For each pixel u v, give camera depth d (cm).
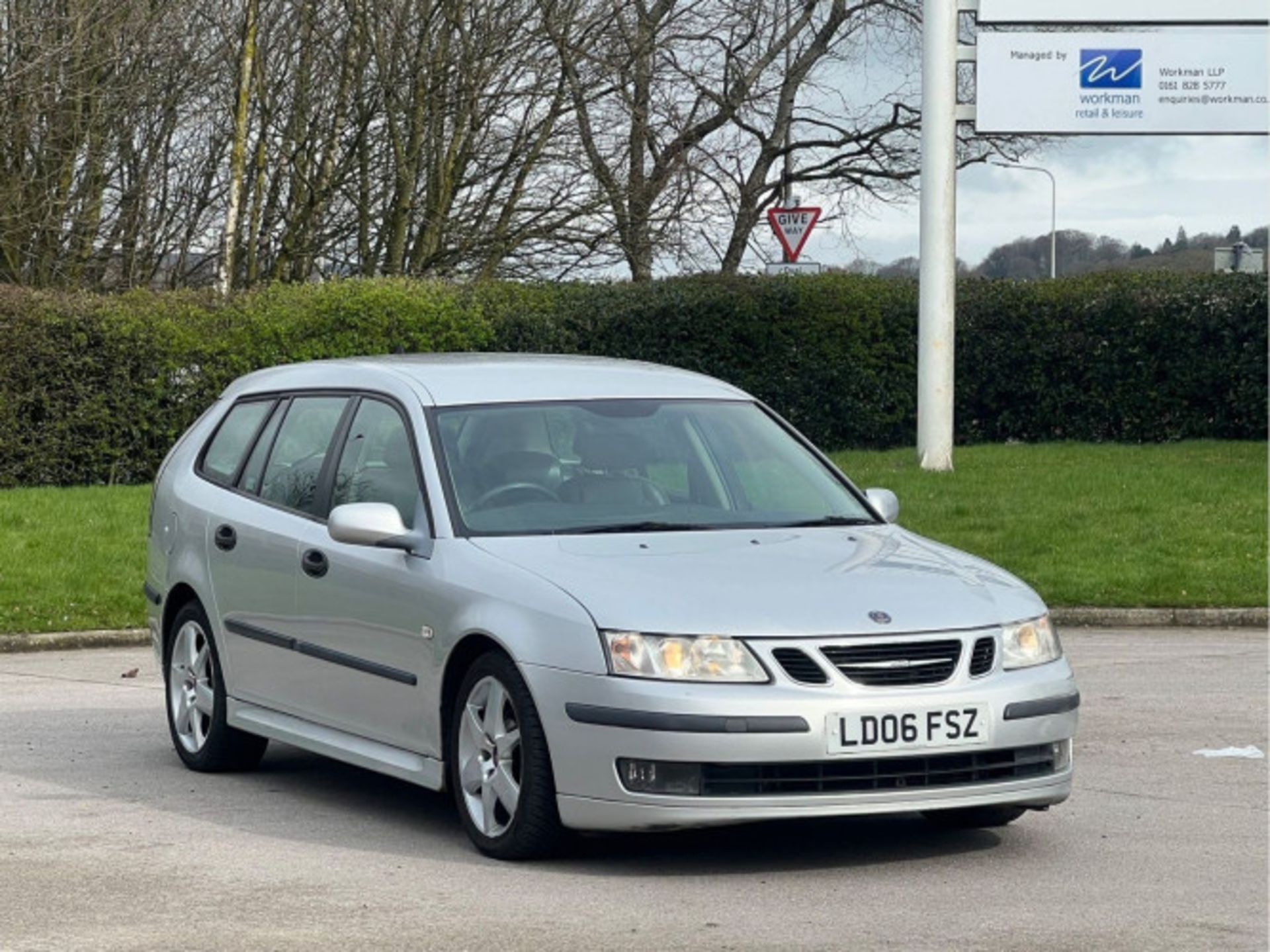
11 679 1308
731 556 787
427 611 798
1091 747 1020
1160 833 812
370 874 744
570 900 698
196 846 799
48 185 3131
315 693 880
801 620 728
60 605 1554
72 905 698
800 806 712
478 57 3148
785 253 2770
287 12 3291
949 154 2219
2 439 2256
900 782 725
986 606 762
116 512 1964
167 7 3194
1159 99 2245
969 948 627
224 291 2850
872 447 2620
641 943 636
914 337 2605
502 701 760
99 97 3120
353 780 957
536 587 755
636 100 3369
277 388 987
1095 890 710
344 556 856
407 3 3125
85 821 853
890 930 651
